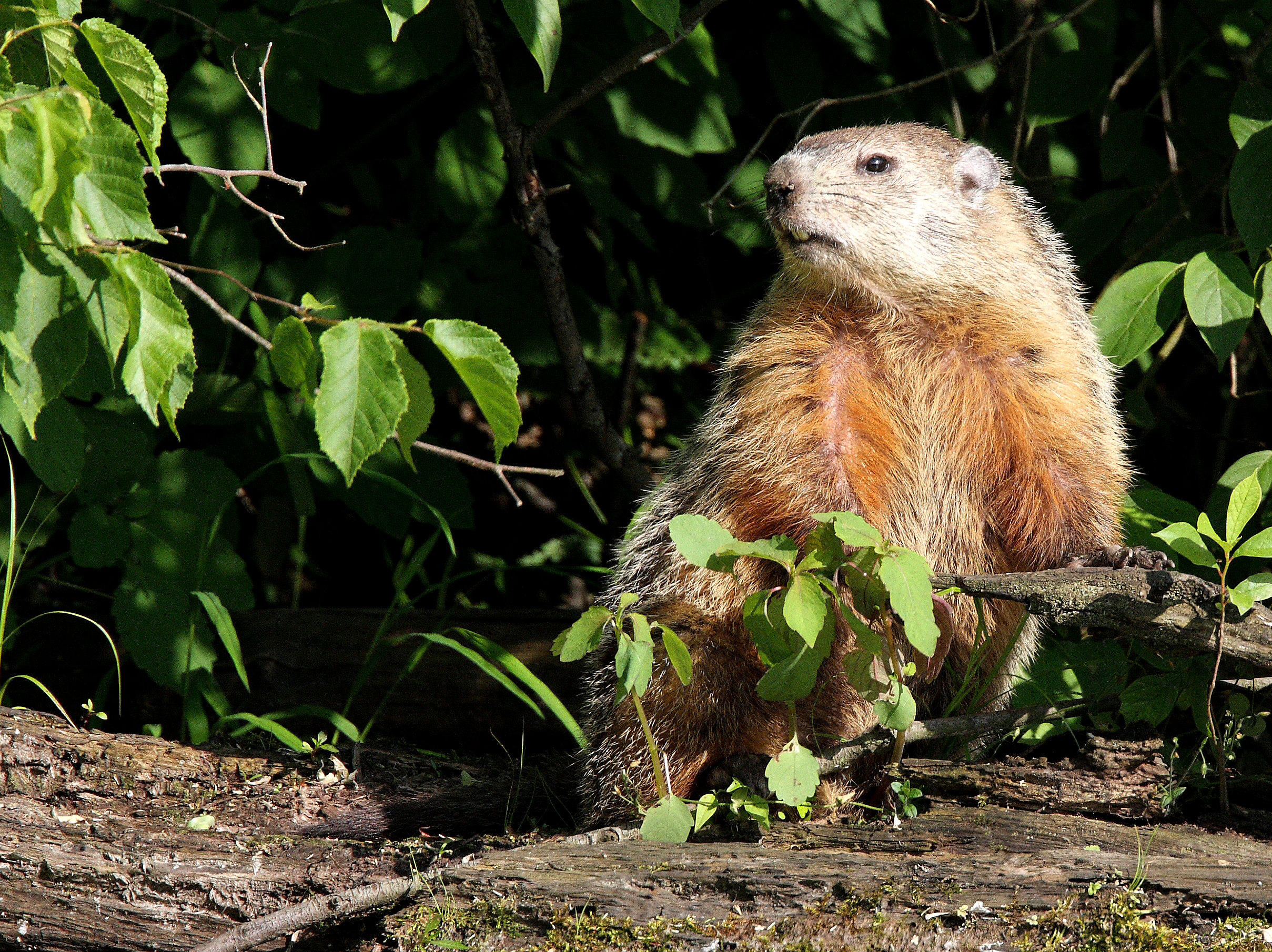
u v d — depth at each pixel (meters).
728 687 7.00
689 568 7.24
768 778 5.64
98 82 8.66
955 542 7.64
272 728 7.70
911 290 7.69
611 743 7.11
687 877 5.32
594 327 11.62
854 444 7.39
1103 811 6.10
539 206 9.54
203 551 8.28
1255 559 8.11
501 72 10.55
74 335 5.26
